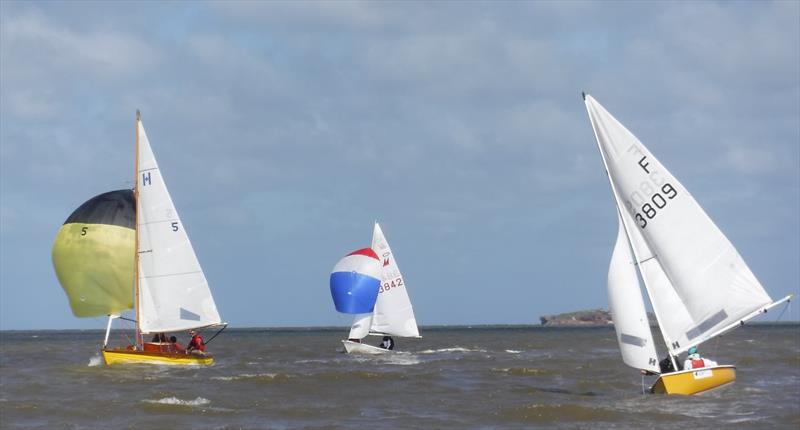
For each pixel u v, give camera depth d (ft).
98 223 225.35
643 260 149.48
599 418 136.67
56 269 226.58
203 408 150.71
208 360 231.71
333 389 183.73
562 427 129.80
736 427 126.52
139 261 225.97
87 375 212.84
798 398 156.97
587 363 262.47
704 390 150.10
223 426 132.26
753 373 217.15
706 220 145.89
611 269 149.79
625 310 148.66
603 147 150.71
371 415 143.64
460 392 177.78
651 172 147.54
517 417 139.23
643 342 148.36
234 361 287.89
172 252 227.40
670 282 148.25
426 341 537.24
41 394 172.35
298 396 170.60
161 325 226.58
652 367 149.07
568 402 155.74
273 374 212.23
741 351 325.01
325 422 136.15
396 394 174.40
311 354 342.03
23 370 239.09
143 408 150.30
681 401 148.87
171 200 227.61
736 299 144.87
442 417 140.77
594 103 150.41
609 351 363.15
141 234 226.38
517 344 468.75
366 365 260.83
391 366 254.88
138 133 226.79
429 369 238.27
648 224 148.46
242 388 184.44
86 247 224.12
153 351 225.56
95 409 148.36
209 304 229.45
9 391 177.27
